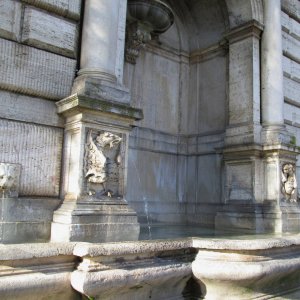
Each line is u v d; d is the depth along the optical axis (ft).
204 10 38.42
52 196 20.34
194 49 40.16
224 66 36.96
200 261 18.93
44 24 21.17
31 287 14.48
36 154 20.03
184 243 18.83
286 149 31.22
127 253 16.37
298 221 31.09
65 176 20.40
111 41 21.98
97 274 15.34
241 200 32.24
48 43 21.16
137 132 34.99
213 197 35.81
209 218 35.58
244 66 33.96
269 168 31.63
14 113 19.71
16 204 18.88
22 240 18.29
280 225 29.43
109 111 20.07
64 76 21.53
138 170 34.63
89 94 20.10
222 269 18.26
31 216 19.26
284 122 36.14
